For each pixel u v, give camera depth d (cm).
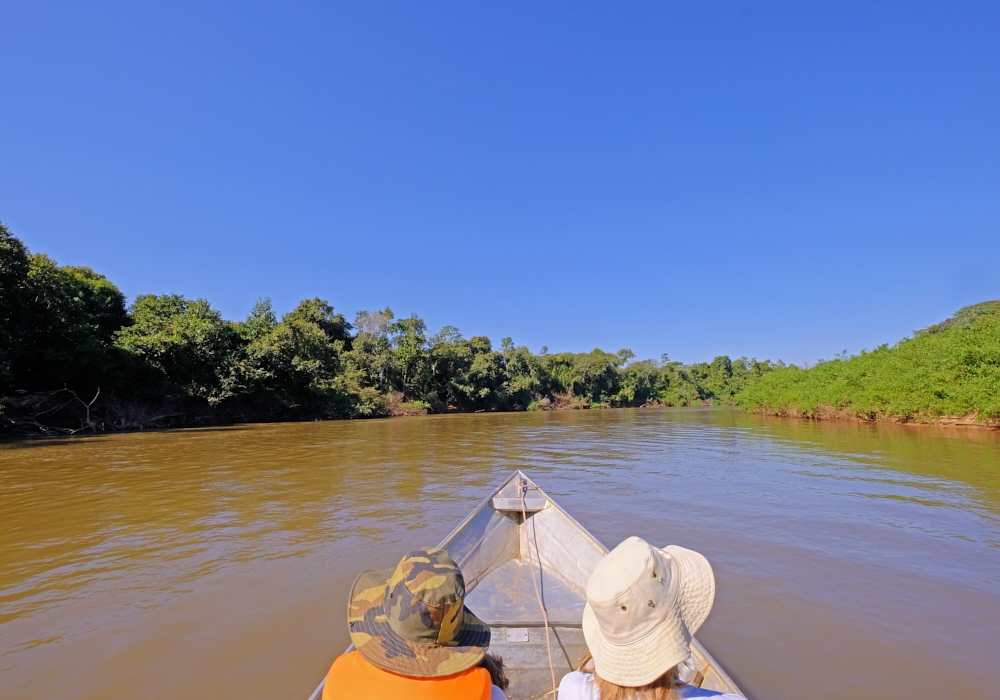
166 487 1018
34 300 2291
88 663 376
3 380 2162
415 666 154
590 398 7800
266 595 495
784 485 1010
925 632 414
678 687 163
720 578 529
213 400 3030
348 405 4041
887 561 573
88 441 1956
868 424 2548
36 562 589
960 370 2111
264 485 1043
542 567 525
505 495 674
